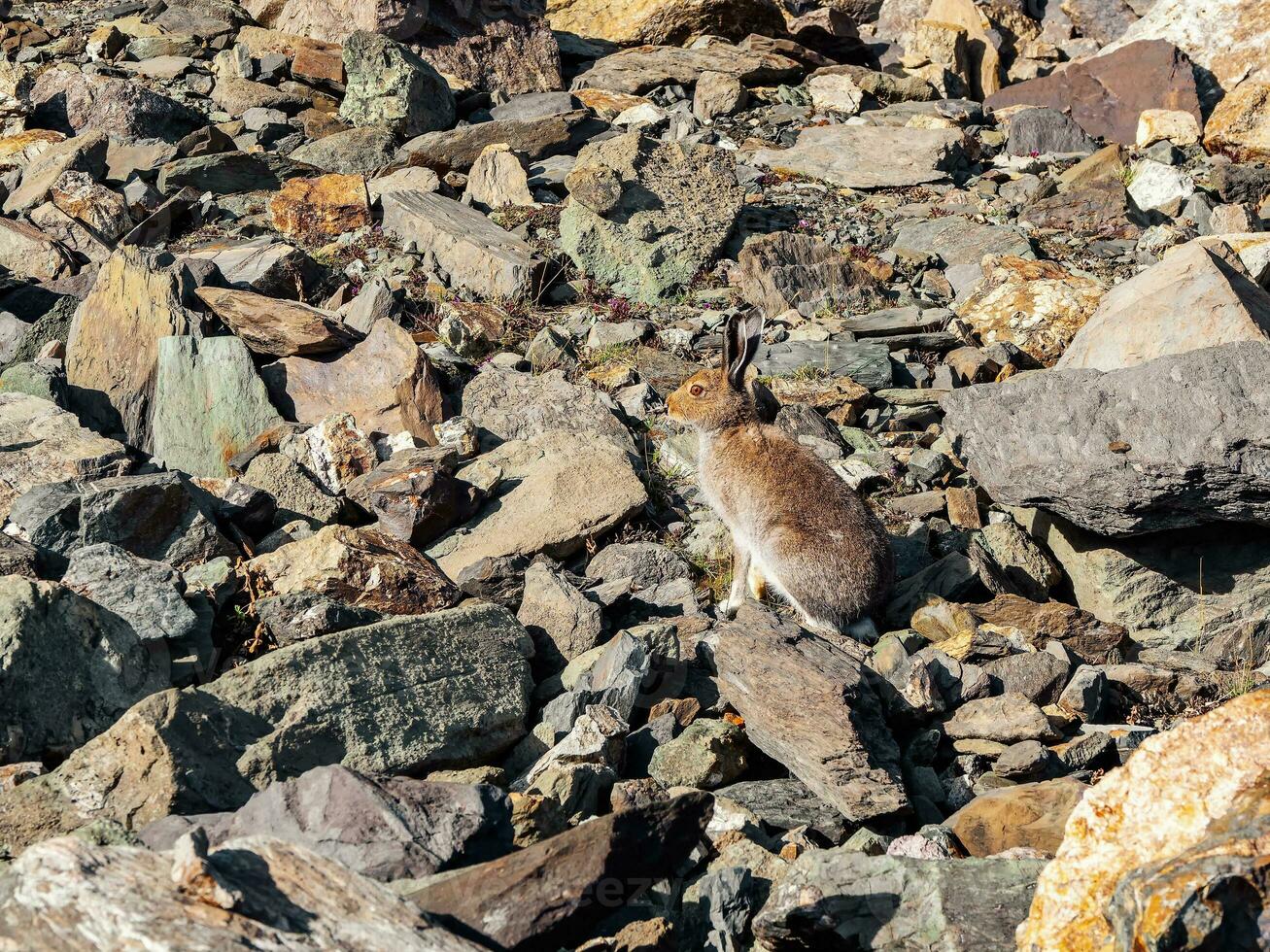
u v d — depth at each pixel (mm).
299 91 16828
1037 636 7938
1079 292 12539
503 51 18234
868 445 10305
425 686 6395
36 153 14664
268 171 14797
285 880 4172
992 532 9094
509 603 7832
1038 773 6562
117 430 9992
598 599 7758
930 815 6293
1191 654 8219
